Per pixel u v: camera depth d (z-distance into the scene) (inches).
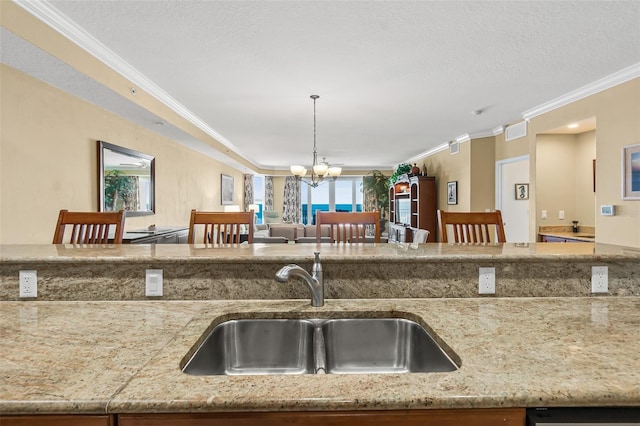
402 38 103.4
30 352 34.1
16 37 82.7
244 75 131.1
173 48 109.8
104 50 110.0
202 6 87.3
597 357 32.6
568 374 29.5
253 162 370.3
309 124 207.0
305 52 112.4
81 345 35.8
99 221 83.2
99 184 138.9
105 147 142.7
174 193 212.7
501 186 224.5
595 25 96.7
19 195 104.9
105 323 42.3
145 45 107.7
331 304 50.1
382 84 140.8
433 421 27.0
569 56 116.3
